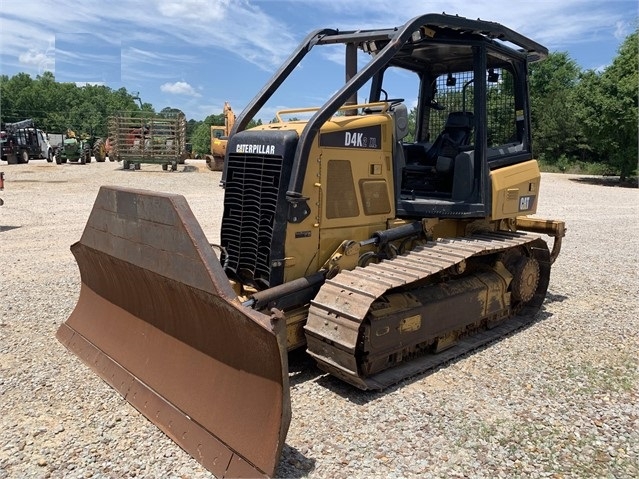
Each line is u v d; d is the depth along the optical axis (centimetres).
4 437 352
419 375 458
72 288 688
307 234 440
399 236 498
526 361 494
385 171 496
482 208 527
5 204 1450
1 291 671
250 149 446
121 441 348
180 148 2534
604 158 3306
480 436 363
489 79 591
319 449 343
